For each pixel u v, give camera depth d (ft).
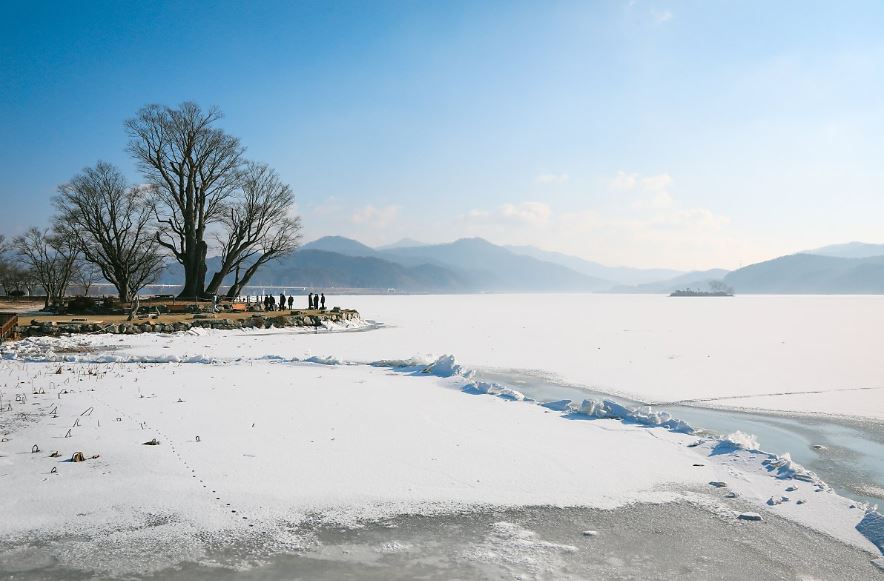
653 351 90.07
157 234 160.76
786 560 19.15
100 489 23.94
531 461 29.22
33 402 41.34
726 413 44.42
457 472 27.25
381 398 45.65
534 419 39.04
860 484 27.96
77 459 27.48
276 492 24.13
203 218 159.94
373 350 87.15
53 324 101.71
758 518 22.52
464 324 167.84
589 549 19.76
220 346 91.09
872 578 17.92
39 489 23.81
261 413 38.91
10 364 64.44
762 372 66.28
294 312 150.00
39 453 28.55
